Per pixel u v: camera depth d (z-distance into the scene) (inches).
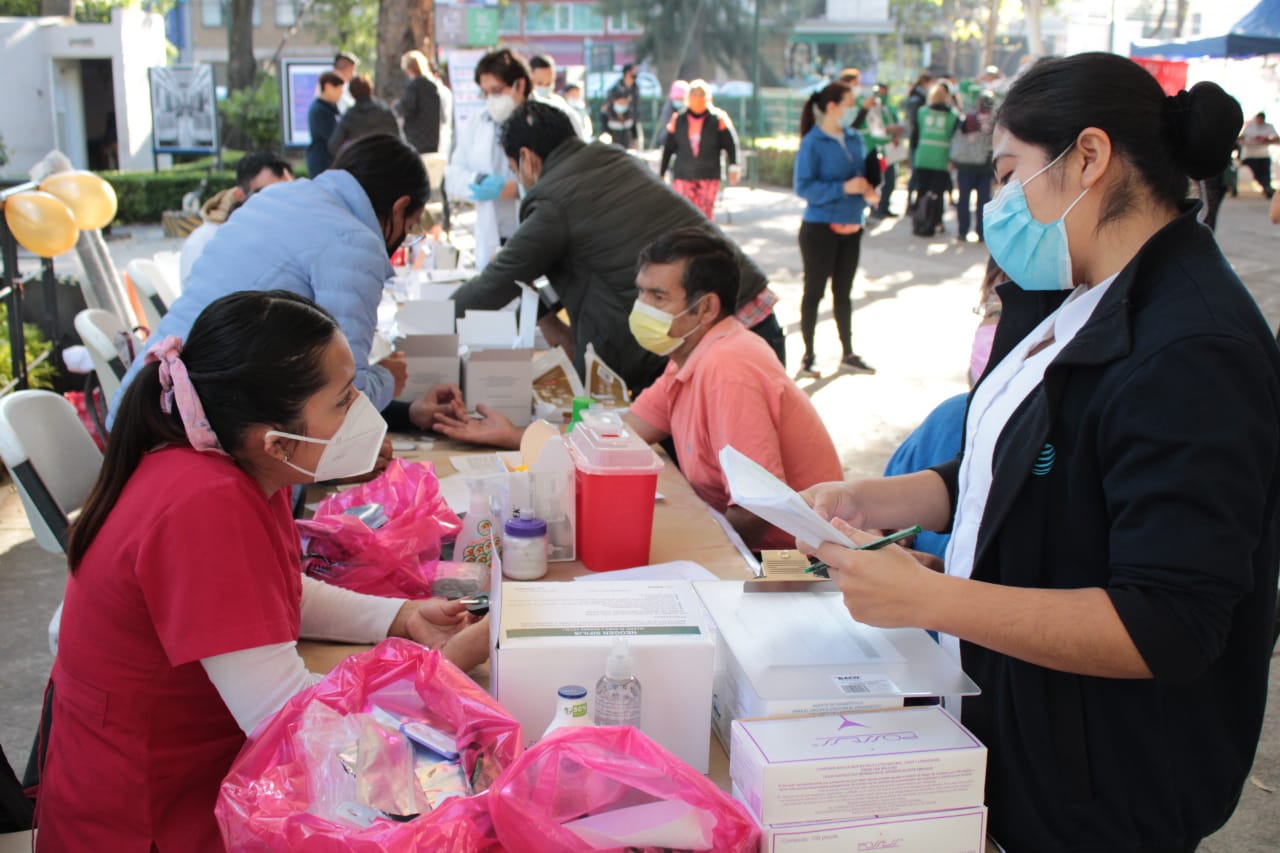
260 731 51.6
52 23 679.7
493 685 57.6
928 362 279.9
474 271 214.7
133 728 54.8
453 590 77.2
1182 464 43.9
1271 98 586.2
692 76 1003.9
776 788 46.7
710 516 96.4
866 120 465.1
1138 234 49.0
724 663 59.9
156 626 52.9
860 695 52.8
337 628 71.1
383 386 107.0
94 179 205.9
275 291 57.4
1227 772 51.6
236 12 804.6
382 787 47.5
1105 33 734.5
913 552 87.1
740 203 625.6
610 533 81.0
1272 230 495.8
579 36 1093.1
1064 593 46.9
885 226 530.0
